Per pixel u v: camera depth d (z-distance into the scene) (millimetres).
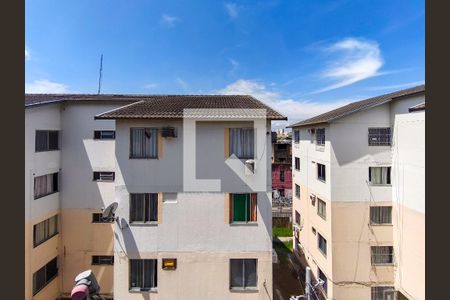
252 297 10781
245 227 10891
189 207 10930
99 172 15859
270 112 11055
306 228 20594
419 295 13484
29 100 15273
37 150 13820
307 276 10938
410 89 15969
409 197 14234
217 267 10867
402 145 14781
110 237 15805
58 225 15672
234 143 11094
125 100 15719
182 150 10961
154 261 10984
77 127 15781
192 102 13367
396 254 15344
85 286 9312
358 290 15648
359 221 15820
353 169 15898
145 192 10930
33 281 13508
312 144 19266
